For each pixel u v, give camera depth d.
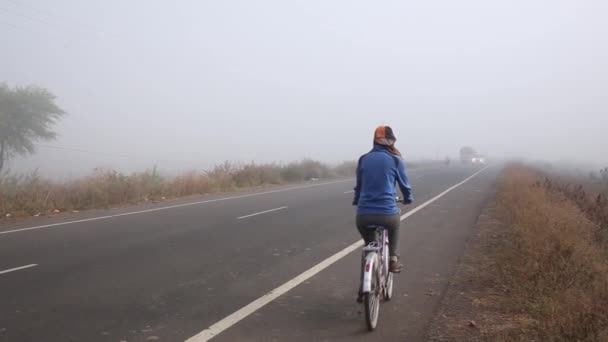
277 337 4.64
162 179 18.70
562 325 4.36
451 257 8.20
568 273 5.93
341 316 5.27
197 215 12.67
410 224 11.84
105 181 16.00
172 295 5.86
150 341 4.46
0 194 12.78
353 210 14.24
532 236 7.79
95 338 4.50
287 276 6.84
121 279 6.50
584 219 9.72
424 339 4.64
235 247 8.73
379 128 5.22
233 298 5.80
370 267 4.67
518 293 5.71
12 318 4.95
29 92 40.94
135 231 10.13
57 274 6.66
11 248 8.26
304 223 11.67
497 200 16.50
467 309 5.48
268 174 26.48
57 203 13.47
